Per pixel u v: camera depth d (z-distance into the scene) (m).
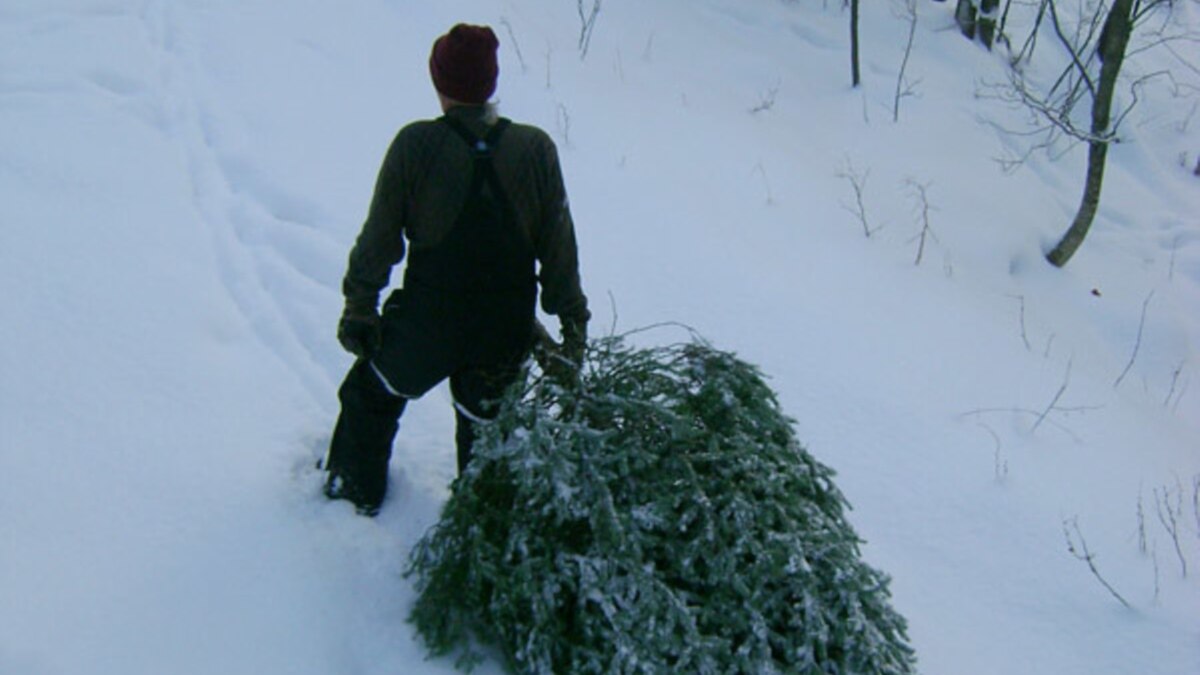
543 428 2.67
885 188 7.31
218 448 3.46
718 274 5.31
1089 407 4.98
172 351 3.91
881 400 4.60
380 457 3.19
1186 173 9.56
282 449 3.51
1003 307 6.15
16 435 3.37
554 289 2.96
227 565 3.00
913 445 4.36
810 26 9.60
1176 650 3.54
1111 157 9.49
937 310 5.57
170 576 2.95
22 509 3.09
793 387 4.57
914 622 3.50
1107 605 3.71
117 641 2.74
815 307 5.24
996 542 3.93
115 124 5.45
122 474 3.28
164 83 5.93
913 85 9.11
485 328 2.86
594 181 5.96
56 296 4.07
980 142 8.60
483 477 2.80
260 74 6.20
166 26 6.55
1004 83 9.64
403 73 6.68
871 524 3.92
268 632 2.83
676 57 8.45
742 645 2.62
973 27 10.27
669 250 5.43
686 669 2.55
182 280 4.35
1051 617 3.64
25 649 2.65
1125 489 4.38
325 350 4.12
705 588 2.70
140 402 3.62
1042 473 4.34
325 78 6.36
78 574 2.91
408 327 2.88
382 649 2.81
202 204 4.95
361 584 3.00
